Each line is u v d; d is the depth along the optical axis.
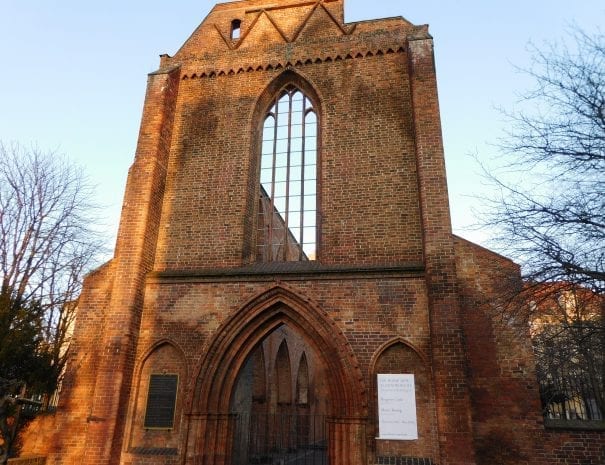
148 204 15.00
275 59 17.25
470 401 11.61
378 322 12.77
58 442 13.15
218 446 12.79
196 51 18.44
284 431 25.72
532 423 11.27
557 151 9.83
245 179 15.79
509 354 11.95
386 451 11.62
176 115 17.33
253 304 13.74
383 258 13.68
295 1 18.66
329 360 12.76
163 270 15.03
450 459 10.62
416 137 14.07
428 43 15.24
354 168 14.95
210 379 13.23
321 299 13.30
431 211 13.04
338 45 16.89
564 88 9.87
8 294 14.73
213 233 15.25
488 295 12.59
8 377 13.80
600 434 10.93
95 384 13.51
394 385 12.13
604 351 12.11
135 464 12.69
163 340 13.91
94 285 14.97
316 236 15.17
